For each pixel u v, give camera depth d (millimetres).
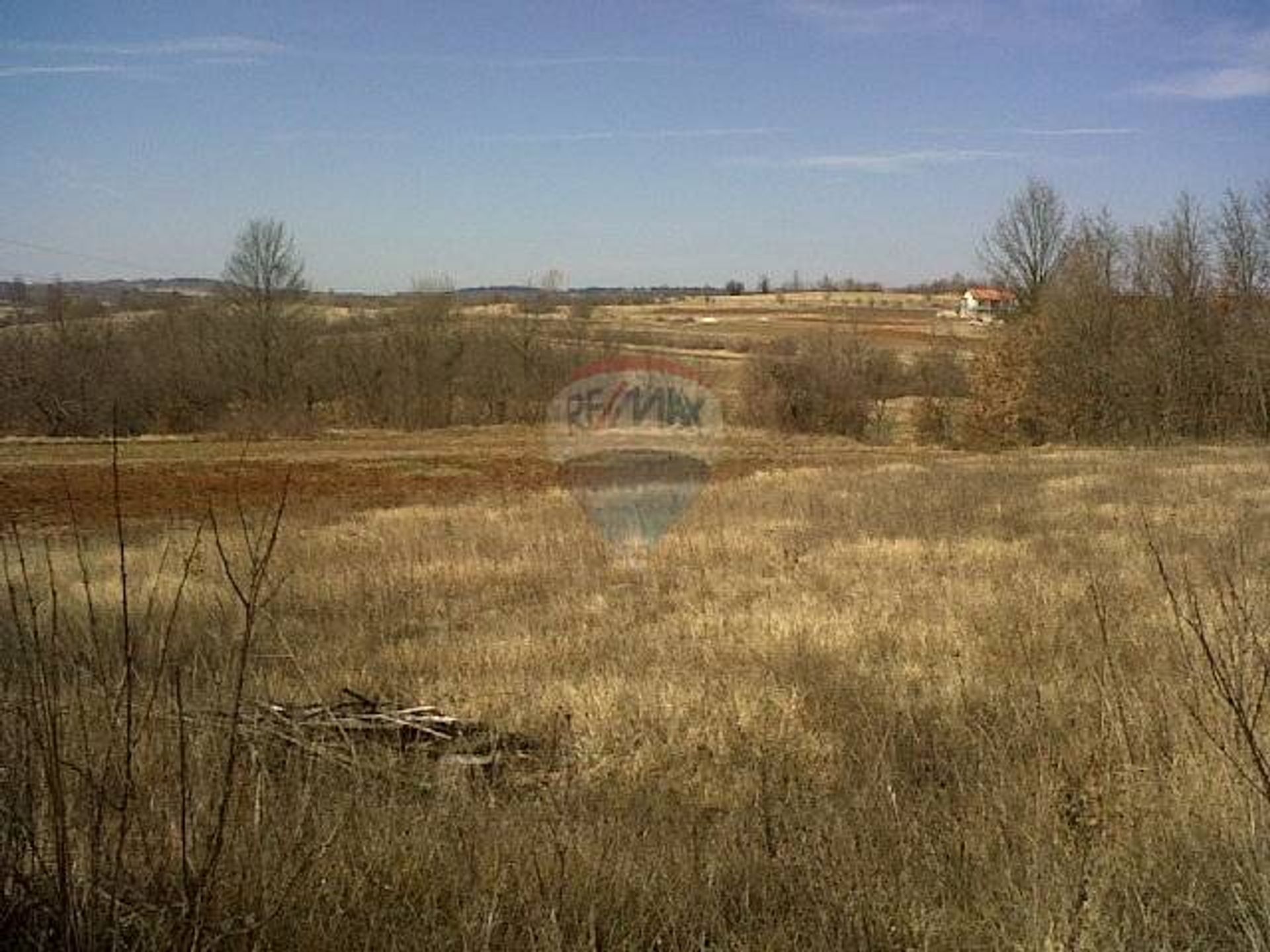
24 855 3289
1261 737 4816
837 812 4715
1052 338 36812
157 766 4227
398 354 42781
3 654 4766
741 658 8062
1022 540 13539
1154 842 3973
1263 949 3230
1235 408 34844
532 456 30891
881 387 41219
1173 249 35750
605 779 5641
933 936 3471
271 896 3408
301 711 6090
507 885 3844
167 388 37750
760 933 3590
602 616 9836
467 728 6465
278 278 41000
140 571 11445
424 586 11227
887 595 10094
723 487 18844
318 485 24266
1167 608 8688
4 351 34219
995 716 6133
